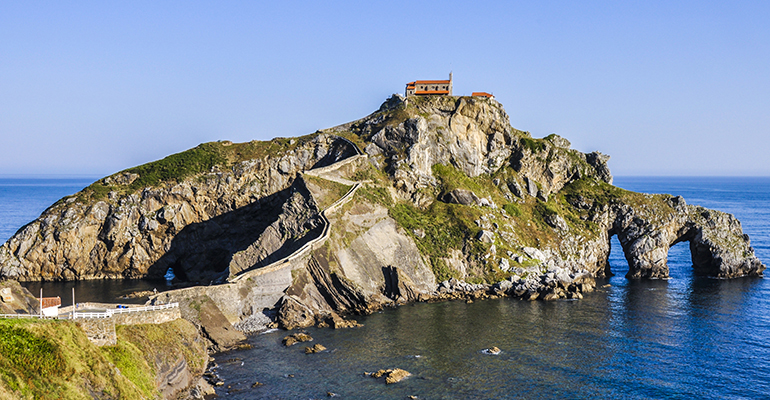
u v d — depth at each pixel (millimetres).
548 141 184375
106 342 64750
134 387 60250
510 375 84500
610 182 182500
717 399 77062
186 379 73500
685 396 77938
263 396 76875
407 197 157125
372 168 159500
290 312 110500
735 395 78250
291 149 168500
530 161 175375
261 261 131125
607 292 138250
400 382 81625
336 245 127688
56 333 58625
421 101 179875
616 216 166250
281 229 136375
